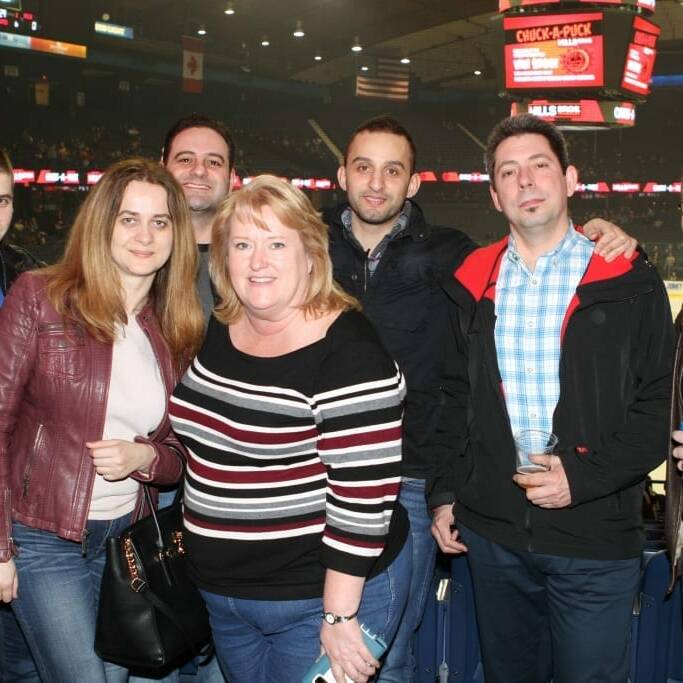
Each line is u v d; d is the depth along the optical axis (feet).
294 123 134.21
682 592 7.99
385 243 9.30
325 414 6.10
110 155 99.76
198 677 8.98
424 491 8.93
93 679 7.25
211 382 6.53
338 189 119.65
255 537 6.39
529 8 59.36
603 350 7.29
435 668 9.68
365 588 6.59
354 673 6.18
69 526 7.14
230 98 127.54
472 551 8.11
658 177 118.52
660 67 121.29
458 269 8.20
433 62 130.82
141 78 114.83
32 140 92.79
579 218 114.52
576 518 7.41
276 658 6.64
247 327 6.63
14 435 7.41
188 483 6.80
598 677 7.62
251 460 6.34
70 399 7.19
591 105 63.52
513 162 7.65
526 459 7.30
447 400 8.44
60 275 7.30
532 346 7.57
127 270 7.41
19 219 79.00
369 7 104.58
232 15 108.47
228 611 6.65
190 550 6.73
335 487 6.13
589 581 7.50
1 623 8.47
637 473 7.19
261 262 6.17
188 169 10.19
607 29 57.47
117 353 7.42
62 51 100.99
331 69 131.03
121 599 7.11
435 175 119.03
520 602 8.10
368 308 9.04
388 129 9.09
